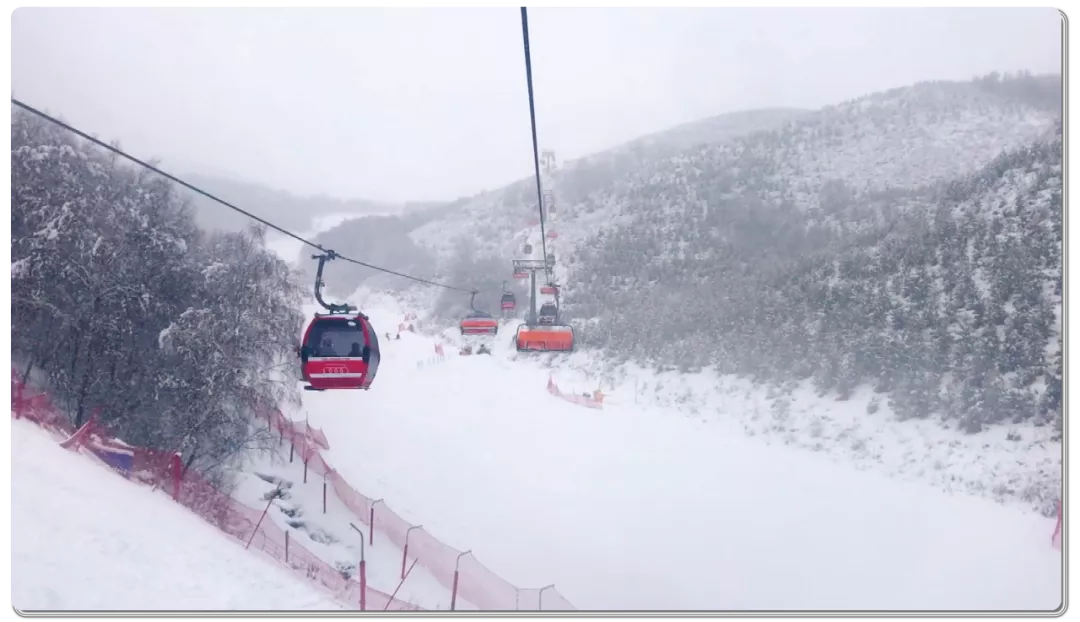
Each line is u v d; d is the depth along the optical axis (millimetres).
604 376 48281
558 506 23594
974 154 88188
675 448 30969
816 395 34844
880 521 20969
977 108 100938
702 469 27641
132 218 24141
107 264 22547
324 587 12984
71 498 11039
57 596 7719
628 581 17906
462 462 28781
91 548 9406
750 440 32406
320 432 28812
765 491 24688
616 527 21641
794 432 32156
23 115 24438
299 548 17094
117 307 22281
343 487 23000
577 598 17031
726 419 35812
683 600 16641
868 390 33281
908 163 89188
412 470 27547
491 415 37531
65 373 21734
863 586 16531
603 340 56062
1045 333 29609
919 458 26625
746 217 75625
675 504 23594
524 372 52719
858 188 83938
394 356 59500
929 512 21578
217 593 9578
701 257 68938
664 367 45750
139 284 22828
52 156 23328
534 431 34125
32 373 21344
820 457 29203
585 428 34812
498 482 26297
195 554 10977
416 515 22547
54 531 9453
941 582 16234
